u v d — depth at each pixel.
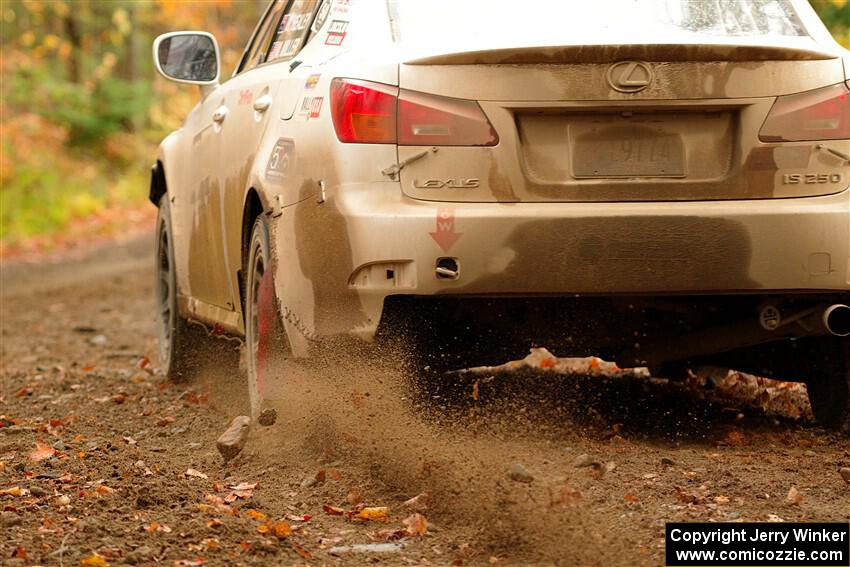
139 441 11.02
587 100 8.88
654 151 9.01
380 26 9.80
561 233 8.76
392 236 8.80
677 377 13.05
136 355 18.92
